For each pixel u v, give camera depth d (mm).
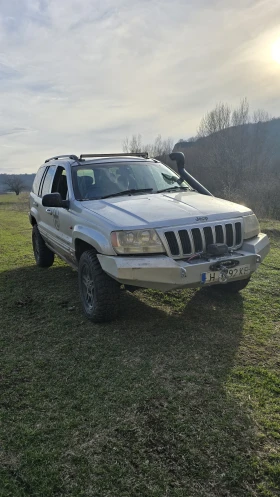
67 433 2488
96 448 2340
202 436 2410
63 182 5426
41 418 2654
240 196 20609
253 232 4344
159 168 5520
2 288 5887
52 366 3393
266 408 2674
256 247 4094
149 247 3619
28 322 4453
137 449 2320
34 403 2836
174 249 3686
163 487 2039
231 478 2086
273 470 2123
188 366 3277
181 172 5824
